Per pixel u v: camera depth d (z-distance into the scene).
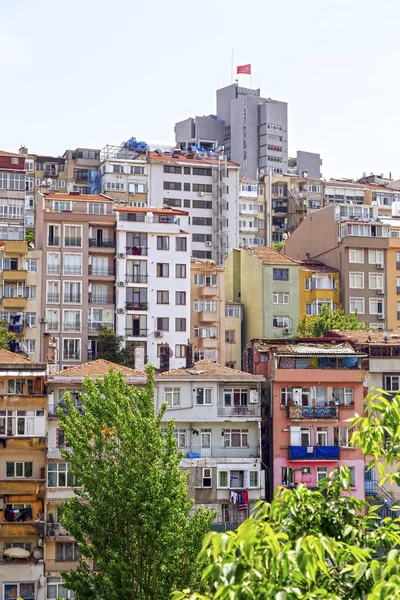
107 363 98.19
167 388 97.44
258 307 155.25
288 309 155.38
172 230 146.62
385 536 35.66
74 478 87.88
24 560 84.19
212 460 95.69
